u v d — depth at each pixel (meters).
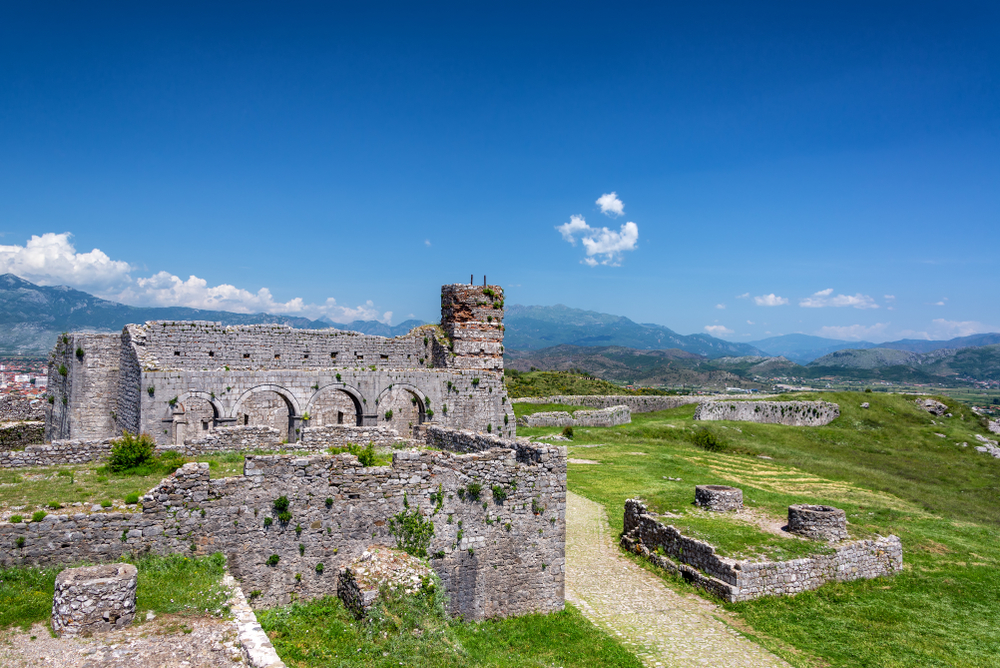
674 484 43.69
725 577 24.69
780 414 82.12
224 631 12.15
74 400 34.28
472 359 42.66
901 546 29.75
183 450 20.70
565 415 72.25
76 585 11.80
